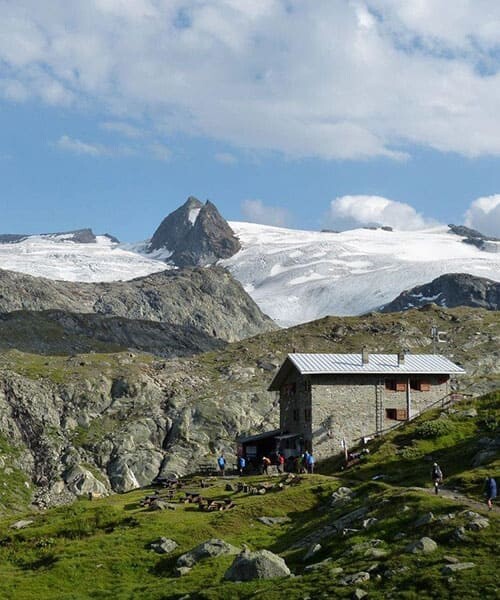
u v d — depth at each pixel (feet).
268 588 133.90
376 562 134.62
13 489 485.56
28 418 561.02
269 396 591.78
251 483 246.47
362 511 172.76
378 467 246.88
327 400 297.12
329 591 124.16
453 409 291.58
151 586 150.61
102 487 495.00
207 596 134.82
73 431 558.56
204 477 291.17
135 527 196.85
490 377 460.14
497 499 169.89
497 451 224.74
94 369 631.15
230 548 166.91
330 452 292.40
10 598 154.20
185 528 189.47
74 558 175.83
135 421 560.20
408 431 278.05
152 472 511.40
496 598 111.96
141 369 639.35
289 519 196.95
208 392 598.75
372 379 301.43
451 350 634.43
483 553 130.62
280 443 313.53
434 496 169.99
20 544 196.44
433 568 126.11
